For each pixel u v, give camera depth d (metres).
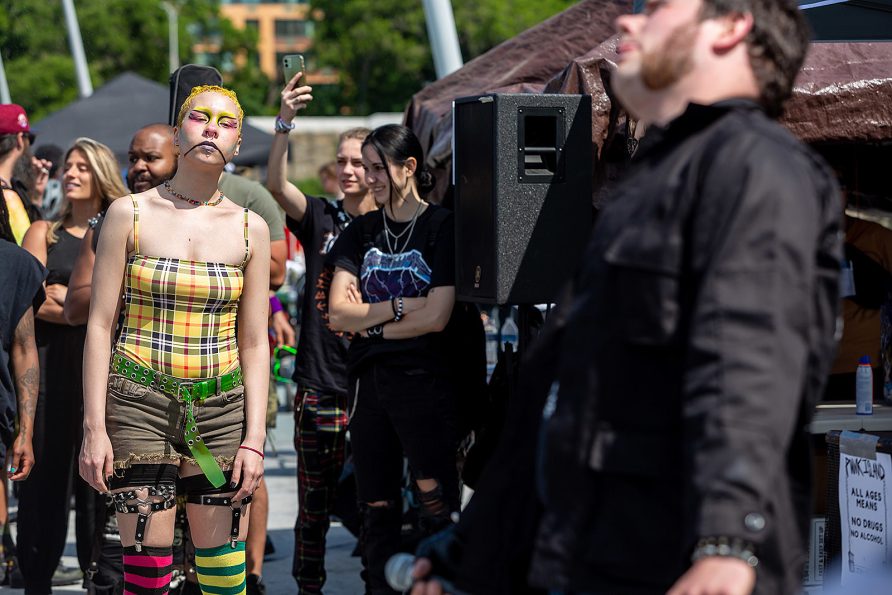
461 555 2.09
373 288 4.16
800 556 1.74
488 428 4.01
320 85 52.34
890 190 4.80
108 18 41.81
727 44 1.86
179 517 4.46
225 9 103.19
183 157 3.48
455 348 4.10
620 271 1.77
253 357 3.59
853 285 4.56
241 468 3.50
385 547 4.14
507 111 3.66
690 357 1.64
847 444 3.81
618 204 1.85
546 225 3.71
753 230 1.64
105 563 4.55
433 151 5.19
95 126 10.53
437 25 7.78
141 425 3.39
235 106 3.54
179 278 3.40
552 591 1.98
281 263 5.08
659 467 1.73
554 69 5.38
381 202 4.24
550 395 2.00
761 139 1.72
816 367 1.77
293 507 7.16
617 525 1.76
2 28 37.03
